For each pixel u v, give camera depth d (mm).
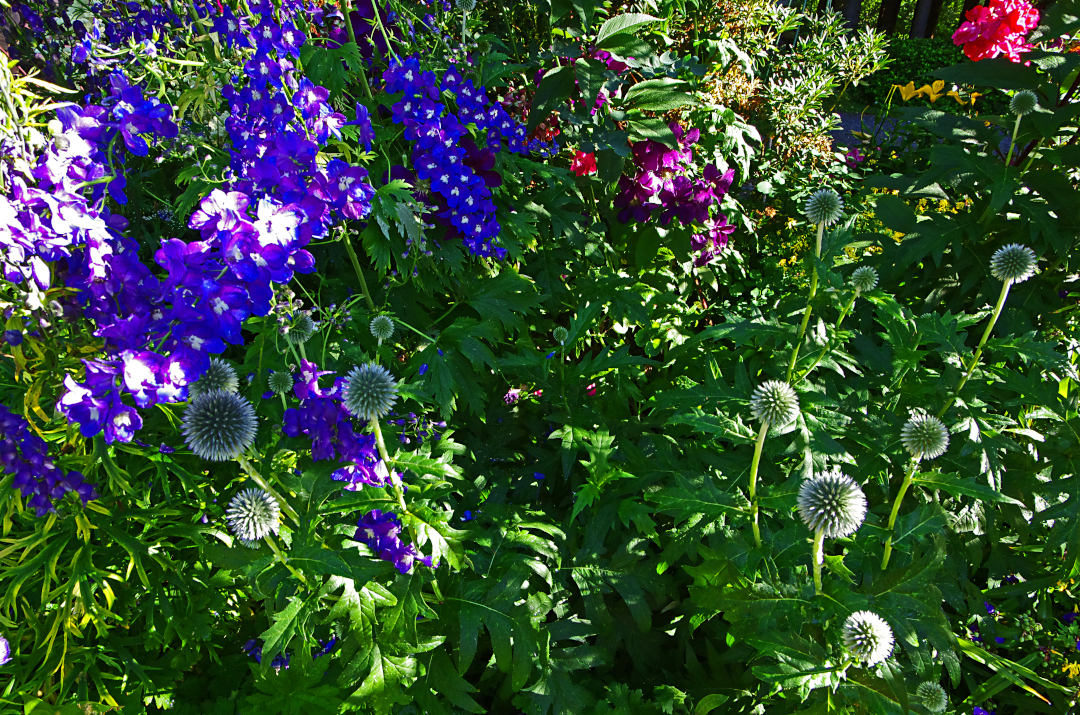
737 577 2176
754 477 2354
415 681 2424
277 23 3045
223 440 1917
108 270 2125
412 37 3688
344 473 2270
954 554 3115
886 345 3363
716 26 5938
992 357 3344
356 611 2121
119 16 3939
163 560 2457
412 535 2410
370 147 3131
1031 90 3787
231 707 2512
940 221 3898
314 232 2547
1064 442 2973
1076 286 3959
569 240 4070
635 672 2982
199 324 1969
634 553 2934
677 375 3867
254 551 2078
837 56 7539
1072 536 2881
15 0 4672
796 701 2420
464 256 3686
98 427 1955
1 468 2227
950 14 27453
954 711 2809
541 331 3998
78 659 2398
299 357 2621
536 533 3117
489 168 3564
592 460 2898
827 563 2117
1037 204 3641
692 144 4848
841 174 6551
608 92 4117
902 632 2107
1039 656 3014
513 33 5141
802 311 3527
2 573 2424
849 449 3020
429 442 2980
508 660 2428
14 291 2043
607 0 4227
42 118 2680
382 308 3225
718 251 4949
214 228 1983
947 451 3096
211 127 3525
